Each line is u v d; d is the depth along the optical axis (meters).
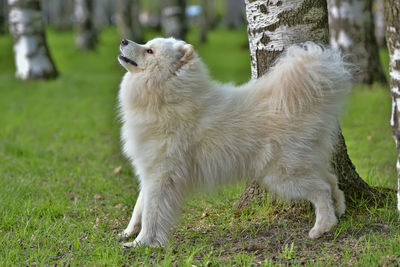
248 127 4.33
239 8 46.91
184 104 4.36
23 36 16.47
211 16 49.75
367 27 12.83
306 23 4.67
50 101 13.64
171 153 4.36
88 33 27.17
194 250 4.23
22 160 8.01
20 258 4.21
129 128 4.58
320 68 4.24
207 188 4.59
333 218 4.43
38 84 16.14
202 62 4.65
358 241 4.15
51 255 4.26
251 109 4.38
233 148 4.34
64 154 8.51
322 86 4.29
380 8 22.89
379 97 11.73
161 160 4.41
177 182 4.44
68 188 6.66
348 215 4.89
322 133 4.39
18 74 16.94
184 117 4.34
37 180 6.93
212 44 31.66
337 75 4.32
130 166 7.71
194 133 4.36
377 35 23.73
